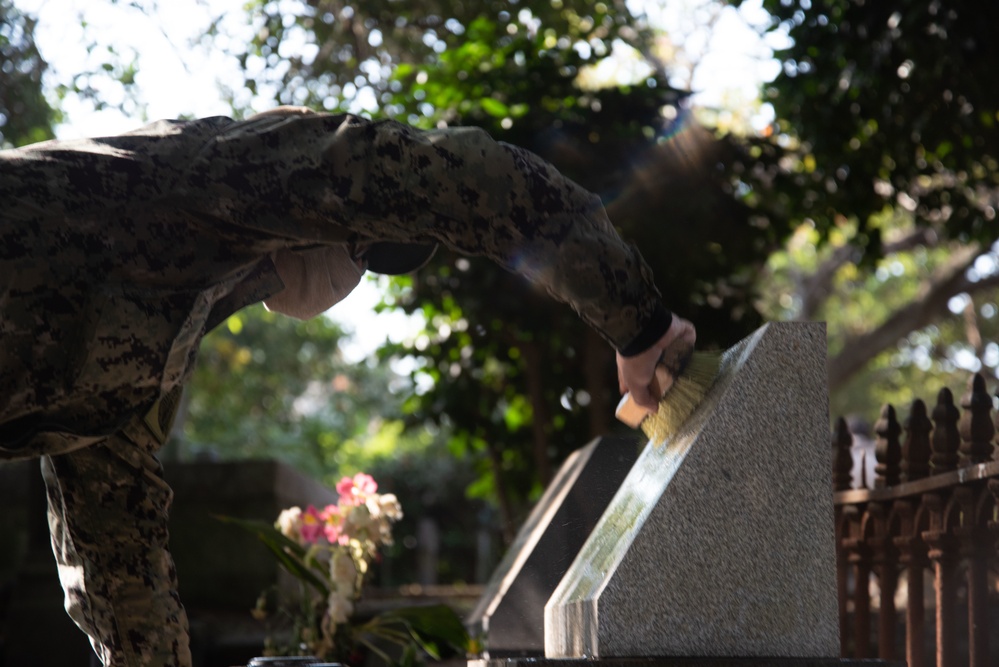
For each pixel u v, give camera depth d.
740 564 1.80
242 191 1.65
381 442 19.78
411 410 7.09
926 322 12.98
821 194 6.66
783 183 6.52
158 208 1.64
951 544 2.88
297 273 1.93
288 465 7.06
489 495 7.66
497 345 6.66
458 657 3.63
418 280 6.25
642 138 5.88
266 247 1.73
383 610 4.83
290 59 6.68
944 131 5.97
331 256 1.92
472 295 6.07
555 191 1.69
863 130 6.37
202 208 1.65
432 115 6.05
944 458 2.94
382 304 6.62
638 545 1.79
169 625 1.87
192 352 1.73
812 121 6.22
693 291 6.09
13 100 6.63
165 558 1.89
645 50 8.98
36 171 1.61
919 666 3.08
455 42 6.64
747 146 6.45
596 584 1.85
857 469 5.74
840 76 5.97
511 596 3.45
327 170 1.65
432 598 7.17
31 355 1.56
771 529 1.82
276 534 3.53
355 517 3.47
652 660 1.70
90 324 1.58
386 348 6.83
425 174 1.64
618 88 5.92
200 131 1.73
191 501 6.75
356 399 19.06
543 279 1.73
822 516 1.83
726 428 1.84
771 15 6.04
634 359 1.80
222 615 6.33
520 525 6.81
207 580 6.65
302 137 1.69
